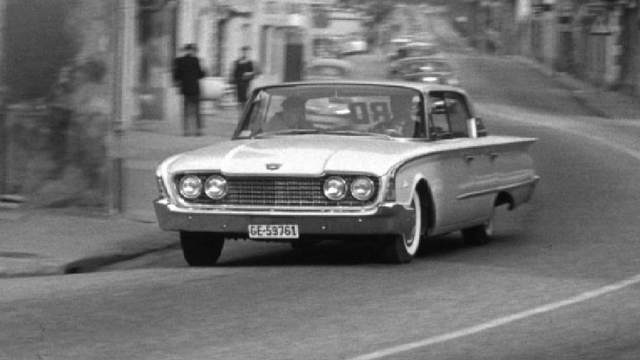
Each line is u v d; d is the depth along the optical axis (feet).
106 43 80.02
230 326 45.09
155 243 70.33
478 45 651.25
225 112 198.08
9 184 81.76
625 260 63.05
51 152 81.10
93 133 80.48
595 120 239.50
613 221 81.87
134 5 163.73
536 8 464.65
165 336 43.32
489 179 68.13
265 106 65.21
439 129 64.69
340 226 57.47
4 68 81.05
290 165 57.77
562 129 204.74
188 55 147.84
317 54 361.30
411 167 59.36
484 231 69.87
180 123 169.48
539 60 494.59
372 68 394.52
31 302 50.55
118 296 51.85
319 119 63.93
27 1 80.38
